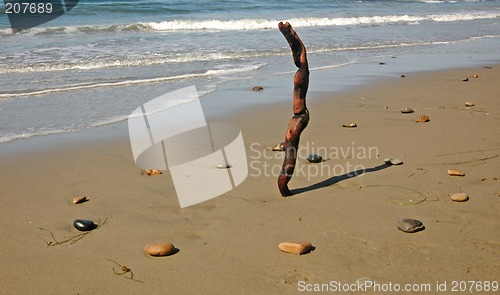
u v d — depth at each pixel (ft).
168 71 34.17
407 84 30.96
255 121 23.24
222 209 14.02
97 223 13.43
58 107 25.39
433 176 16.02
